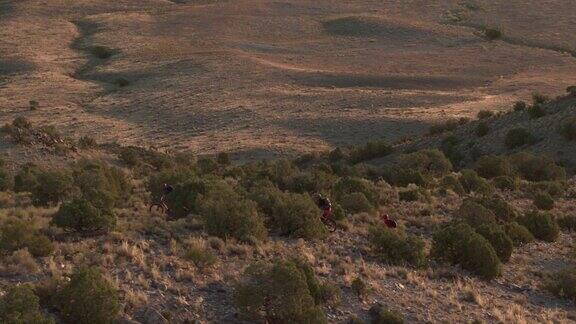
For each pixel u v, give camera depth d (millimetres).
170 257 14414
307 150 63594
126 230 16734
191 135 72438
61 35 145750
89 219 16094
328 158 58250
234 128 74625
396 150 58094
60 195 23703
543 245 22141
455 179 31500
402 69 113000
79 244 14633
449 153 53594
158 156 47812
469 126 58906
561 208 28672
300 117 77625
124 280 12719
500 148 51219
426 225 22766
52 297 11031
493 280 17531
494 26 147000
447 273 17000
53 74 109312
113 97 93625
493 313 14680
